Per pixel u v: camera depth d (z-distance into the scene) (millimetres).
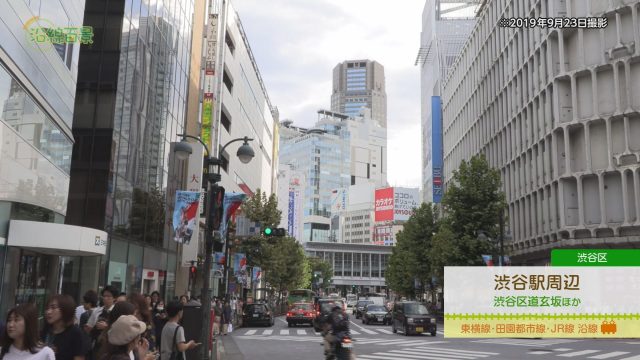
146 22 26938
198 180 33344
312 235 174625
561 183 39156
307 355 17250
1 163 13273
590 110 38500
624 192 35656
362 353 18000
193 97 37906
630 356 17000
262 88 71062
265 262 44031
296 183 130500
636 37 36125
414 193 159000
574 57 40062
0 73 12711
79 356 5113
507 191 50938
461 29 106938
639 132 35906
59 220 18297
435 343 22203
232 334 27328
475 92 63312
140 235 27016
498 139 54062
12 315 4301
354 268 144125
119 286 24031
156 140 29312
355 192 189750
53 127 17047
